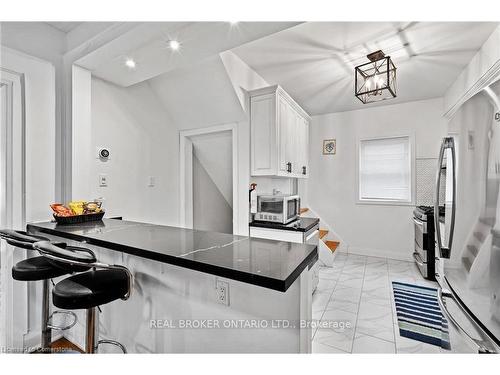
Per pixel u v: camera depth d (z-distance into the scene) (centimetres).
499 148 105
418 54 264
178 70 268
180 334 134
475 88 267
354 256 431
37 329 200
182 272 133
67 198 213
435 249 324
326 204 470
